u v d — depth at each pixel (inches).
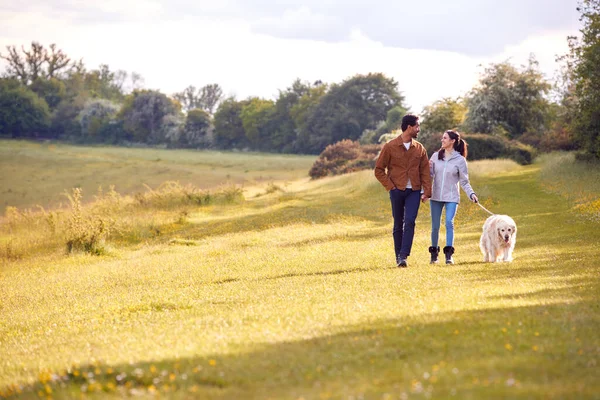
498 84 2165.4
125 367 216.7
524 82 2185.0
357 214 1008.9
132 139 5221.5
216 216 1141.7
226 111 5007.4
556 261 439.5
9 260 816.3
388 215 979.3
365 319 263.1
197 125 5059.1
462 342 216.8
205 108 6683.1
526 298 293.7
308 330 252.7
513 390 161.2
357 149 2190.0
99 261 730.2
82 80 6112.2
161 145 5054.1
